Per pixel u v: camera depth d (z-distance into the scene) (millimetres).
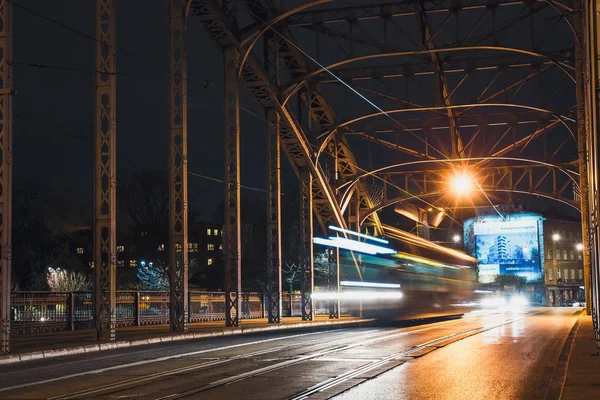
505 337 25688
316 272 65062
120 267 86500
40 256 67562
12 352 18391
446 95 39031
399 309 43219
